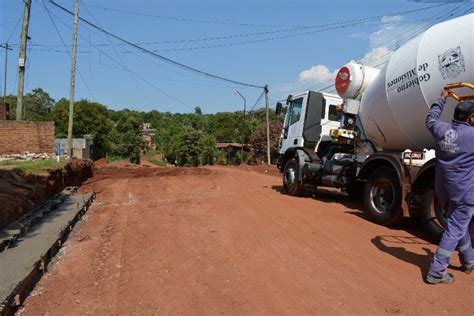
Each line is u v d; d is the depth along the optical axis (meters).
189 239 6.95
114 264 5.86
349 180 10.03
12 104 81.19
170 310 4.36
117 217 9.23
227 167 27.19
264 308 4.33
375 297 4.52
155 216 9.05
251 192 12.73
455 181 4.86
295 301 4.46
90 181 17.75
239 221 8.25
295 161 11.79
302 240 6.76
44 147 23.44
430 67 6.98
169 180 17.50
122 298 4.70
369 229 7.55
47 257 5.95
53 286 5.11
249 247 6.38
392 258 5.80
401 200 7.34
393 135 8.41
